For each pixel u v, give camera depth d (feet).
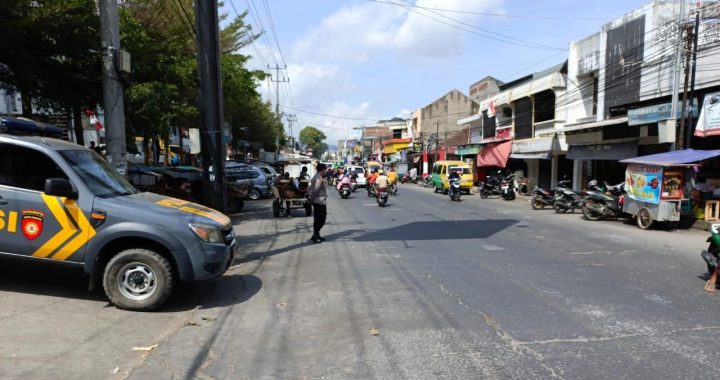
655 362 12.85
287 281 21.84
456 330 15.31
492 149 94.99
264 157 188.14
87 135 75.31
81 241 16.89
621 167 62.34
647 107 48.57
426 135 177.99
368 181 82.53
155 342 14.17
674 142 44.24
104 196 17.52
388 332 15.15
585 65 68.08
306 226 42.39
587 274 23.17
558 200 54.24
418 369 12.43
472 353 13.47
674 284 21.26
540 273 23.36
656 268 24.59
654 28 53.88
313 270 24.17
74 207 16.93
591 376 12.01
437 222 44.52
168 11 52.85
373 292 19.90
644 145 56.59
